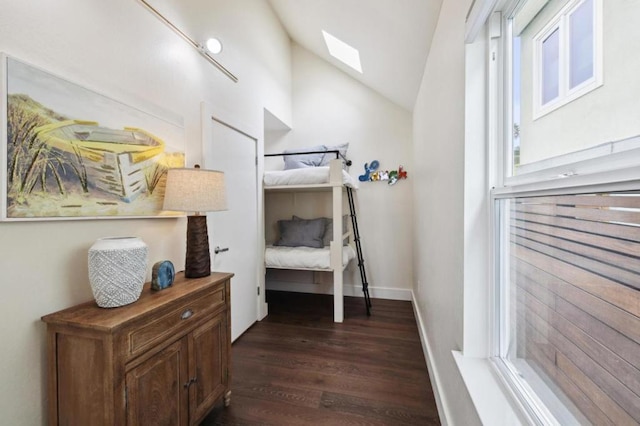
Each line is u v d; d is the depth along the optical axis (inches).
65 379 42.9
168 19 72.2
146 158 63.9
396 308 136.7
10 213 40.4
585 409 27.2
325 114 158.6
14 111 40.9
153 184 65.7
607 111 23.4
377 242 153.6
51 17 46.3
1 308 40.6
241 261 107.9
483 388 40.8
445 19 61.9
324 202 158.2
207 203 64.7
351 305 141.3
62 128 47.1
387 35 91.4
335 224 120.6
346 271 157.2
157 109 67.2
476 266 47.3
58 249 47.4
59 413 43.3
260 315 122.0
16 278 42.1
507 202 43.9
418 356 91.5
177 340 53.0
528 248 38.3
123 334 42.3
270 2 132.9
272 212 164.9
